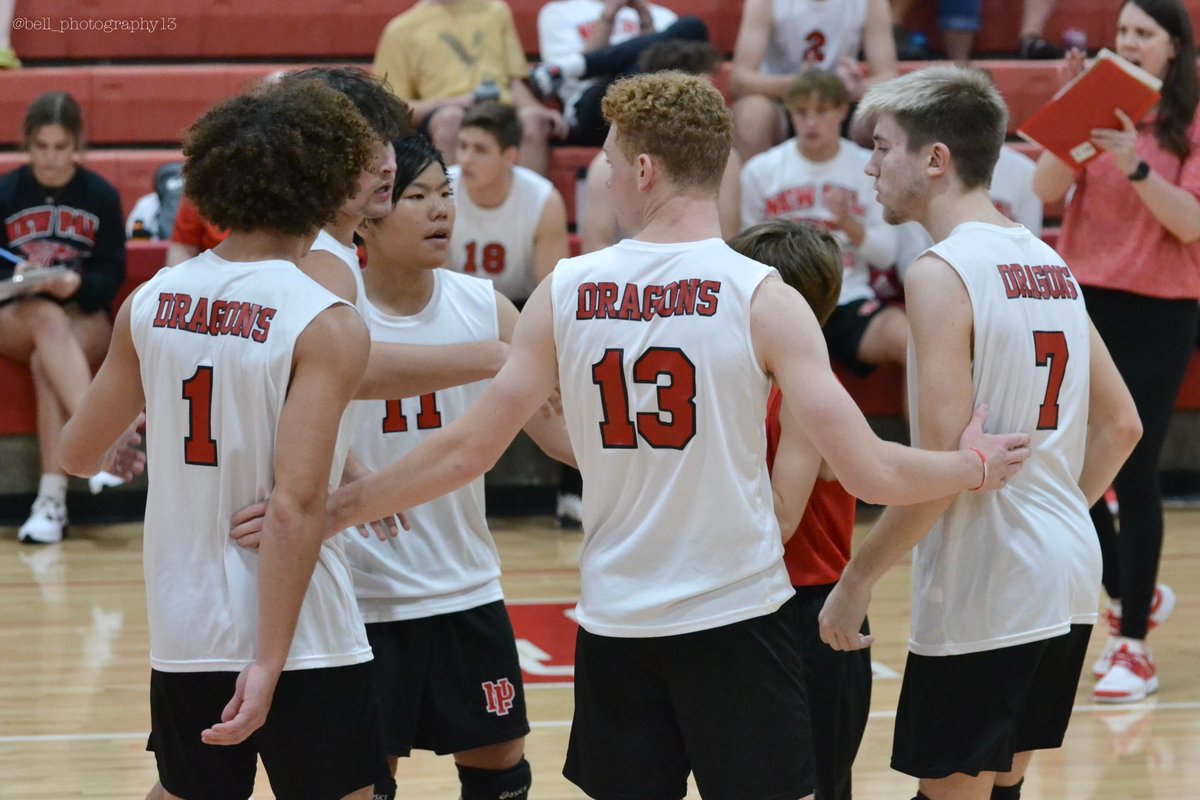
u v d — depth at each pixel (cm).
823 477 646
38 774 851
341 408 497
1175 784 848
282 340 491
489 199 1405
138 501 1520
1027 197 1425
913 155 579
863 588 570
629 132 520
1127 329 986
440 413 668
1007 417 563
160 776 535
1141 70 911
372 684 534
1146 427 988
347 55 1902
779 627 529
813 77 1429
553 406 673
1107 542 1041
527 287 1435
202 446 502
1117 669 1006
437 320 668
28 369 1455
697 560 512
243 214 502
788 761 524
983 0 1906
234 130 504
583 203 1548
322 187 510
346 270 589
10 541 1422
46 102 1398
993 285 559
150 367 511
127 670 1045
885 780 855
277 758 512
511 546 1409
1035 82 1778
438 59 1669
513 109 1404
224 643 500
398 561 655
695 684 516
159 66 1870
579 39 1744
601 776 537
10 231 1412
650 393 511
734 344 506
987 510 569
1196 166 982
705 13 1902
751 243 640
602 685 533
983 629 569
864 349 1442
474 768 699
